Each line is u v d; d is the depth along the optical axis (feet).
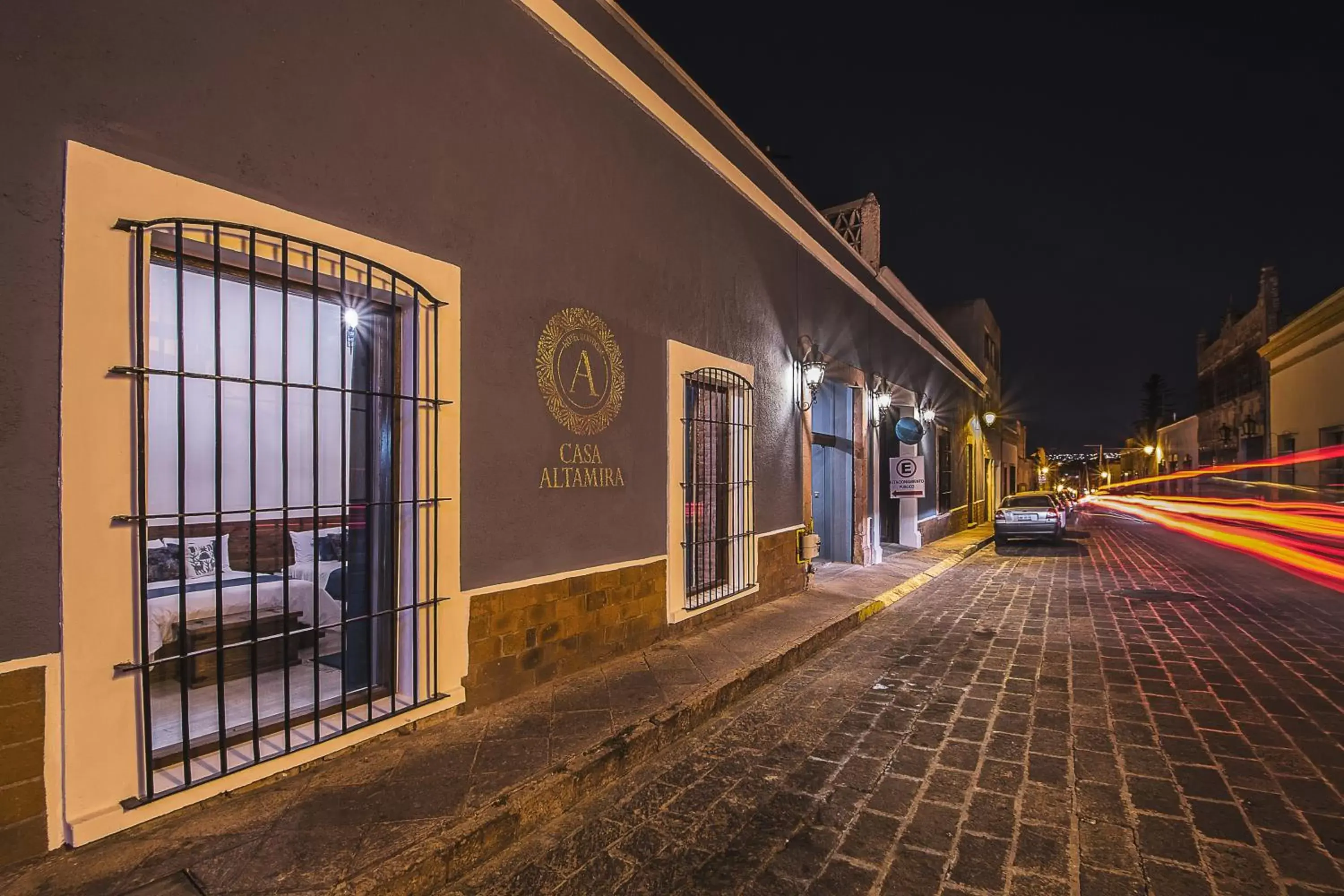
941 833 10.29
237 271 10.68
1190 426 126.72
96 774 8.85
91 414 8.75
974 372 72.84
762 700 16.55
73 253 8.61
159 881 8.21
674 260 20.68
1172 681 17.63
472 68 14.08
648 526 19.25
